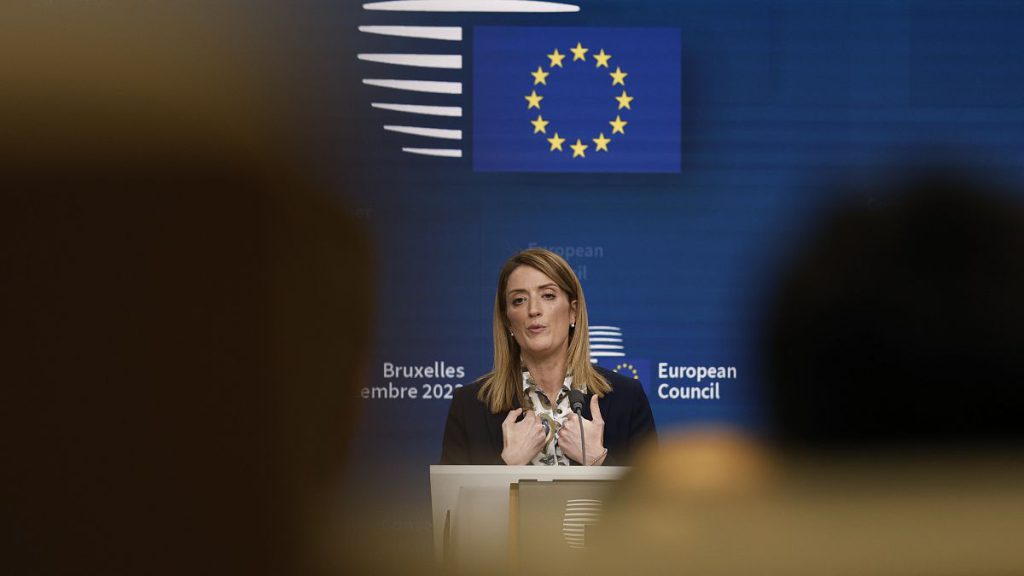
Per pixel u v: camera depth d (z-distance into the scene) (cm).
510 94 926
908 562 504
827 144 941
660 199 934
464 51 923
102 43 702
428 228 916
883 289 943
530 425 866
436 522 473
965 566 833
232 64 820
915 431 929
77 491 621
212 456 575
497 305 889
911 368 930
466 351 913
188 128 768
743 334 934
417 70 916
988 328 938
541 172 927
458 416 877
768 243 939
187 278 595
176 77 771
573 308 882
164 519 561
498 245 923
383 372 907
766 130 940
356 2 905
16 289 630
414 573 874
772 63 938
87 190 581
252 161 839
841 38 941
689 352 934
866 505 877
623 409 870
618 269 932
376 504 872
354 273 641
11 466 648
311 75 889
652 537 358
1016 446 933
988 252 939
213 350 603
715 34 938
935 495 909
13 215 605
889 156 942
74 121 631
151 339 613
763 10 938
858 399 934
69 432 626
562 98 929
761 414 935
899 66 942
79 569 587
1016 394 941
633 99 934
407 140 913
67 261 593
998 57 944
